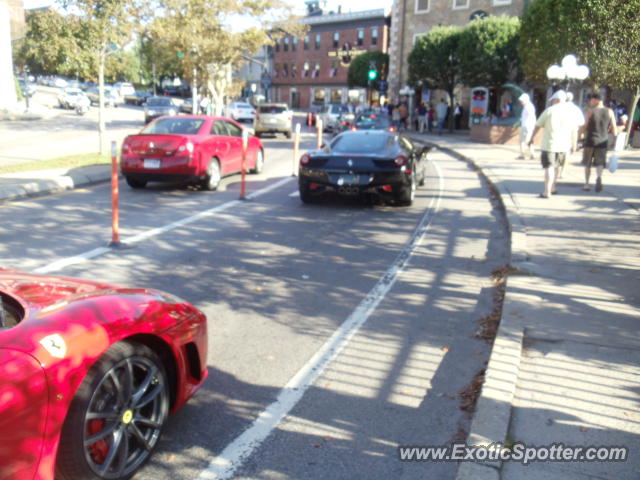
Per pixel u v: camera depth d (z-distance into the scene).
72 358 2.39
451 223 9.35
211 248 7.46
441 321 5.13
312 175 10.22
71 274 6.16
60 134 24.45
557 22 21.28
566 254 7.01
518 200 10.62
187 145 11.43
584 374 3.94
